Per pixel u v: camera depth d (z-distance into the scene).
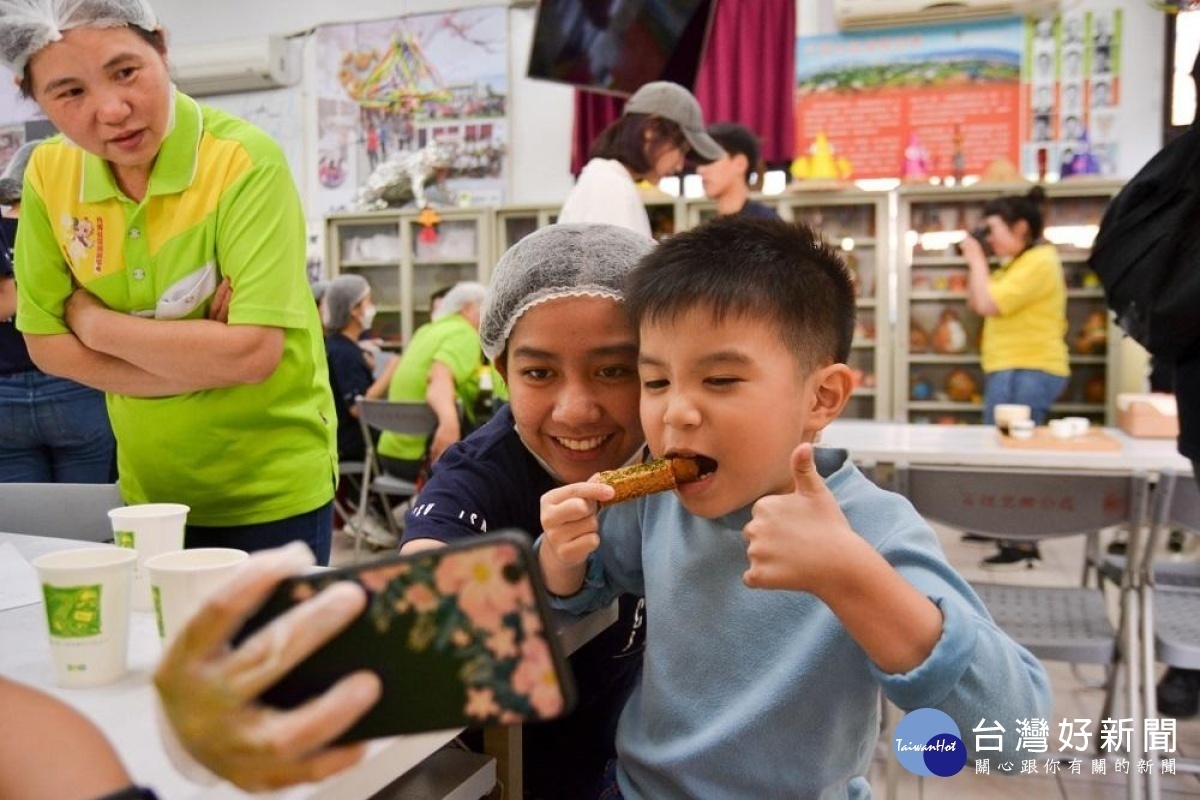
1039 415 4.22
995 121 5.32
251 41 6.48
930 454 2.22
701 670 0.93
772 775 0.89
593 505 0.82
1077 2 5.16
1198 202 1.47
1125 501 1.83
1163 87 5.08
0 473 2.02
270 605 0.41
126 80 1.26
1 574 1.13
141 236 1.41
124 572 0.82
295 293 1.45
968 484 1.90
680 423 0.81
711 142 2.66
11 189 2.12
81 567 0.79
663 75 3.05
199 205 1.39
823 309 0.85
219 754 0.38
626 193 2.42
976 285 4.23
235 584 0.40
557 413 0.97
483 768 0.91
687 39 3.11
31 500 1.60
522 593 0.40
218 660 0.39
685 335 0.81
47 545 1.30
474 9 6.19
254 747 0.38
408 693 0.41
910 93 5.41
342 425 4.54
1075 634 1.91
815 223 5.35
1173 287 1.49
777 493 0.86
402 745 0.68
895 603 0.70
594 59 2.92
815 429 0.89
